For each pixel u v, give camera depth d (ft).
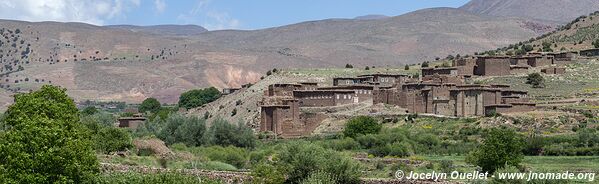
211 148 468.75
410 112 639.35
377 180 292.40
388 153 456.04
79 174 220.64
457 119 588.91
